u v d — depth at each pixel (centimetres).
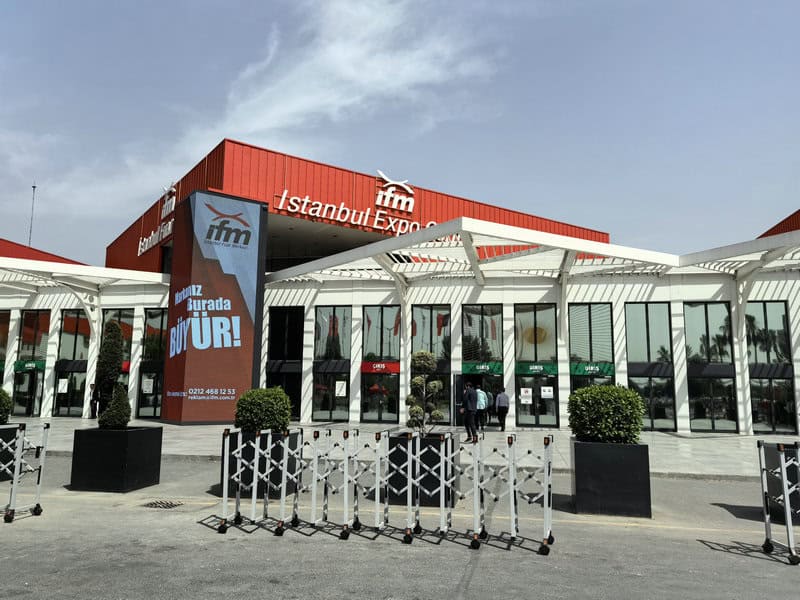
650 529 730
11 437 1027
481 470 721
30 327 2892
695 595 488
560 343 2411
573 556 602
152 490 951
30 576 515
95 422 2473
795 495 782
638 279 2397
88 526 704
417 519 691
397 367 2530
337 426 2364
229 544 630
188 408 2294
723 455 1473
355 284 2627
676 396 2297
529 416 2412
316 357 2620
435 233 1778
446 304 2556
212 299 2377
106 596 467
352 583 507
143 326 2738
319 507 830
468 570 549
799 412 2184
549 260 2298
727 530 740
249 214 2494
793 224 2806
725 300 2303
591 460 811
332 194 2797
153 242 3086
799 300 2250
